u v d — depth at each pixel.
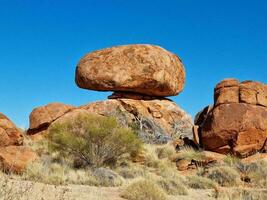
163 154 22.19
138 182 11.45
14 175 13.63
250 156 20.58
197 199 11.98
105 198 10.52
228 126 20.98
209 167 18.84
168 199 11.30
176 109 30.88
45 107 27.14
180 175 17.50
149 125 28.44
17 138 16.61
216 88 22.81
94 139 18.70
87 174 15.15
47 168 14.80
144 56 29.97
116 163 19.14
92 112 27.53
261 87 22.44
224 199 11.70
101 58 30.70
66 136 18.61
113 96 30.95
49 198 8.45
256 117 21.11
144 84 29.81
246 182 16.50
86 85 30.73
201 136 22.36
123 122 28.20
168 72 30.39
